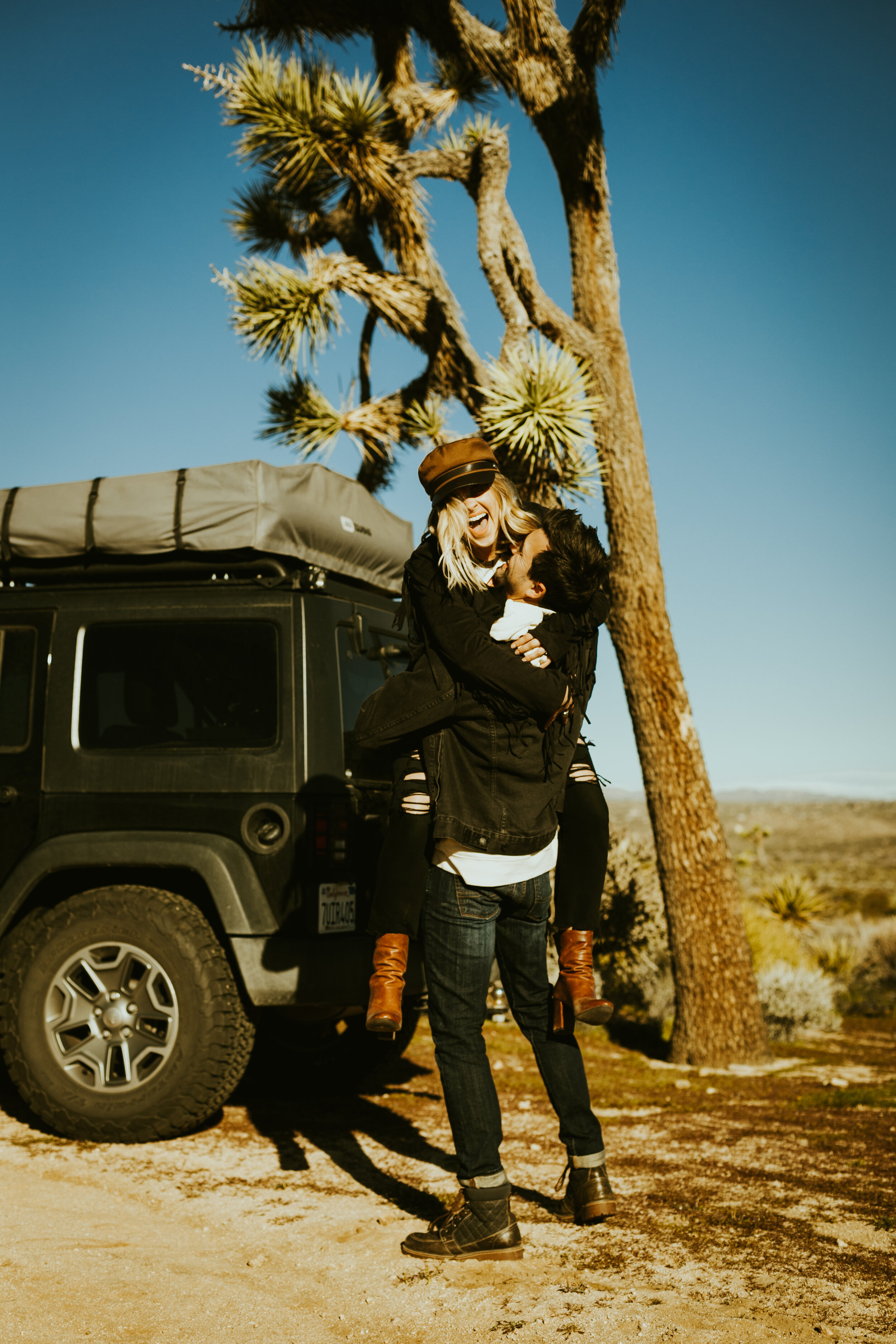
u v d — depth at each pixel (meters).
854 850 97.88
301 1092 4.86
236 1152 3.66
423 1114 4.48
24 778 4.04
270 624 3.98
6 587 4.33
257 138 8.12
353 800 3.93
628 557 7.07
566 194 7.61
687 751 6.94
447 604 2.58
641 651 7.00
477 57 7.60
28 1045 3.73
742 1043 6.73
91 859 3.81
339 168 8.02
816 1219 3.04
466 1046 2.64
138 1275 2.37
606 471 7.16
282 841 3.74
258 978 3.62
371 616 4.50
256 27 8.69
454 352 8.34
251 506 3.94
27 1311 2.11
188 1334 2.07
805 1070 6.61
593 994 2.72
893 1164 3.82
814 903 15.16
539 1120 4.51
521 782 2.60
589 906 2.82
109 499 4.10
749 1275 2.53
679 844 6.86
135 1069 3.68
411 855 2.65
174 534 4.01
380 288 8.05
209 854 3.74
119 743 3.99
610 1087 5.67
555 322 7.41
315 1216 2.98
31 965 3.76
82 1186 3.18
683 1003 6.83
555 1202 3.15
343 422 8.51
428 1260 2.60
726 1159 3.86
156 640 4.08
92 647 4.13
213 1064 3.62
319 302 7.99
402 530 4.96
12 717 4.14
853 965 13.92
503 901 2.66
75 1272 2.36
